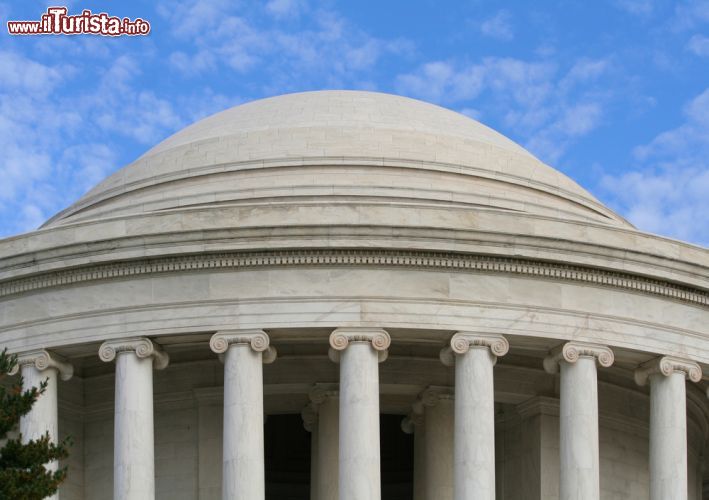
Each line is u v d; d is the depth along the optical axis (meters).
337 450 66.06
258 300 62.62
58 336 64.00
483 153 79.38
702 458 75.31
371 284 62.81
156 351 63.25
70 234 65.50
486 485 61.16
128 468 61.66
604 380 68.81
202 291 63.06
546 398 67.50
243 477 60.72
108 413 68.19
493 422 62.41
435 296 62.84
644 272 64.94
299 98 85.12
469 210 64.31
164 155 79.50
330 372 66.69
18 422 57.00
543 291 63.78
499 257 63.38
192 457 66.50
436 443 66.94
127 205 74.62
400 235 62.84
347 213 63.88
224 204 67.44
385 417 83.75
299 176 75.69
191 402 67.12
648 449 70.00
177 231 63.03
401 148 77.81
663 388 65.06
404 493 83.38
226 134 79.75
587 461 62.66
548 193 78.94
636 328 64.81
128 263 63.75
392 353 66.81
